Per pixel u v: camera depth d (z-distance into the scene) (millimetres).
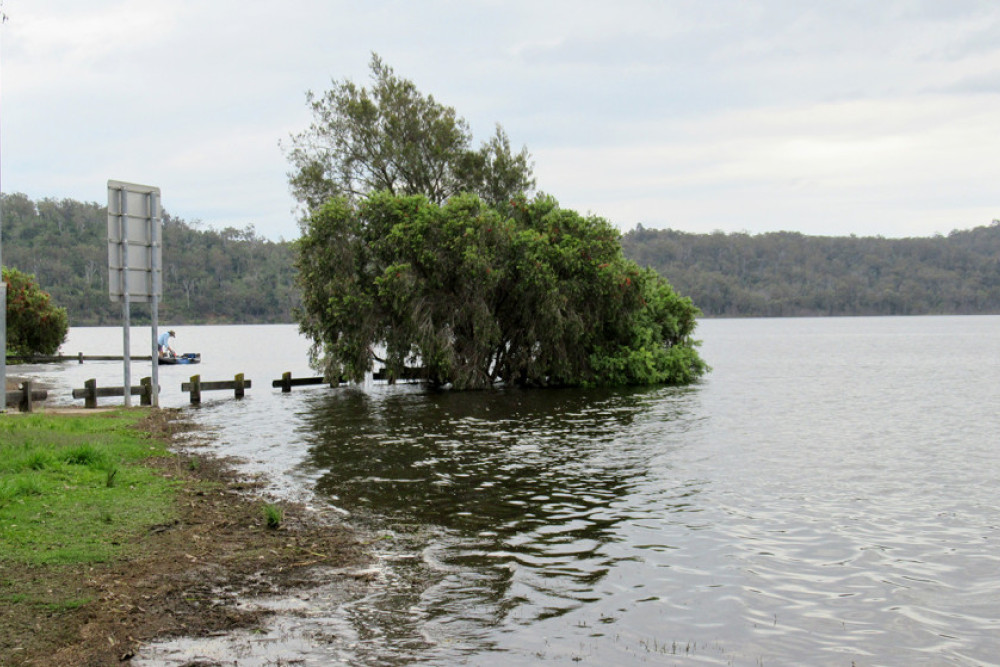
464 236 30719
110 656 6297
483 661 6543
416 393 32031
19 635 6562
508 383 34781
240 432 20469
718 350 72375
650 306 37156
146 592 7719
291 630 7039
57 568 8164
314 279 32031
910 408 26703
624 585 8555
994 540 10516
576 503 12398
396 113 38062
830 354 64938
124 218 23828
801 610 7957
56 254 160375
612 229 34156
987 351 68188
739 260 197250
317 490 13211
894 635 7367
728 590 8484
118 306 159375
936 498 12945
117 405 25328
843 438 19578
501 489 13422
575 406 26766
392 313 32156
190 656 6395
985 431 21078
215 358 64375
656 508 12109
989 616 7863
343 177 38219
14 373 45594
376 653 6625
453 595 8102
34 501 10586
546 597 8133
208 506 11398
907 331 125500
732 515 11719
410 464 15758
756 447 18078
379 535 10375
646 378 34906
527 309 32906
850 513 11906
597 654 6766
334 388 34031
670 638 7172
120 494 11477
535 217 34781
